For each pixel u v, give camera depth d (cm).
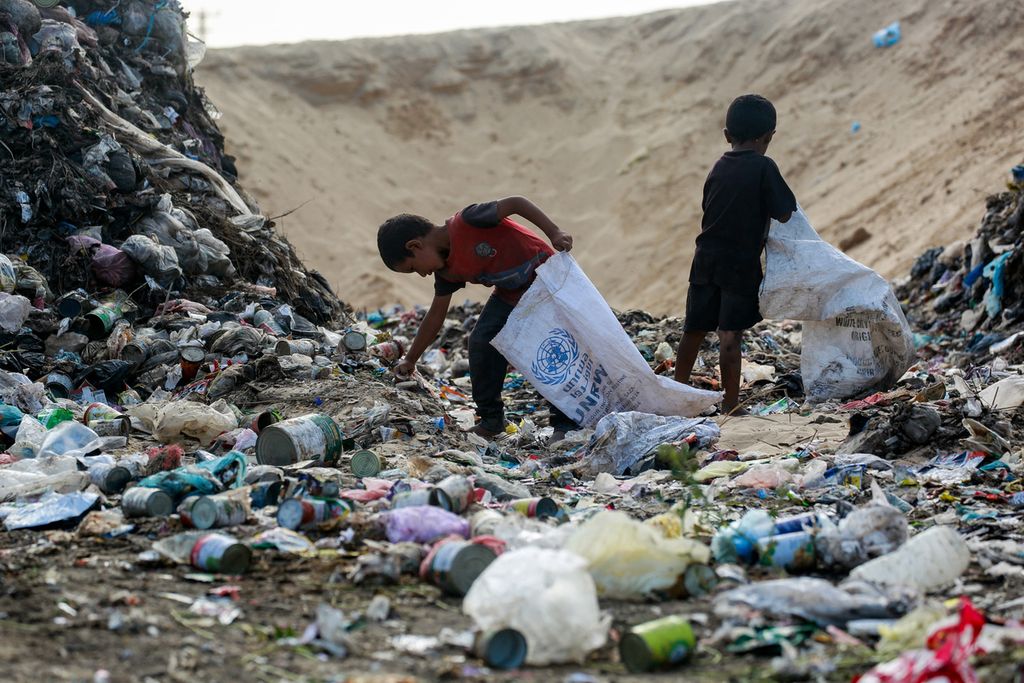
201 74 5031
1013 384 638
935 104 3894
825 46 4572
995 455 528
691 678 264
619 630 295
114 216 870
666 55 5128
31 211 831
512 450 633
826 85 4441
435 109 5150
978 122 3097
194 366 720
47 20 1010
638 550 321
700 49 5022
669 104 4903
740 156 734
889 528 352
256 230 994
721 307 743
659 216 4338
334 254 4316
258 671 260
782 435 643
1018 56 3728
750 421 691
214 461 460
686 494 466
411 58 5253
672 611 309
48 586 316
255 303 843
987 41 4050
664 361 949
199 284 873
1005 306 1073
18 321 734
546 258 630
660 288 3853
